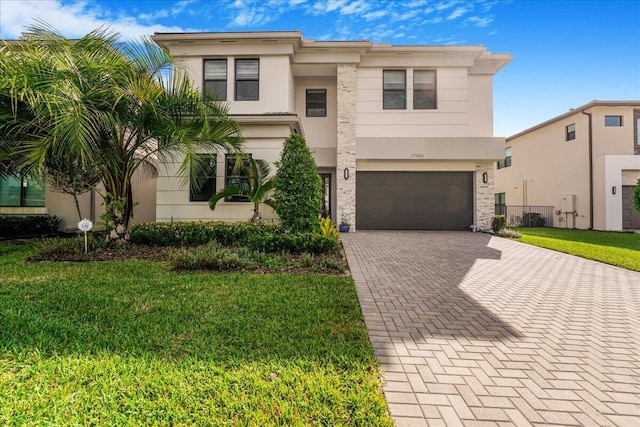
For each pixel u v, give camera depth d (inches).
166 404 96.2
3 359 119.3
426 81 572.7
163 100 295.9
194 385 105.7
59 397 98.6
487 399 104.0
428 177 581.6
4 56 253.4
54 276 231.6
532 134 861.8
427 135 568.7
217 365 118.3
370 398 100.5
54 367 114.0
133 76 279.9
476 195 569.9
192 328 149.0
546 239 478.6
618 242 478.3
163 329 147.6
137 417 91.0
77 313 163.5
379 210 582.6
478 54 554.6
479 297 209.8
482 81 595.8
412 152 551.5
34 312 162.9
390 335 150.8
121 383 105.7
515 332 156.3
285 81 489.1
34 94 232.7
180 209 456.1
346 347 133.4
